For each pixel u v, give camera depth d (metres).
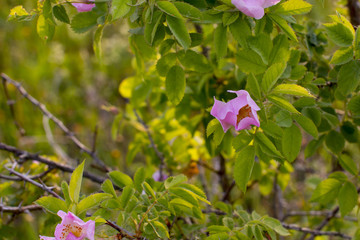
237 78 0.74
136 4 0.61
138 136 0.90
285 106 0.61
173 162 0.86
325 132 0.73
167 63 0.66
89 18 0.66
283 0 0.64
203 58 0.67
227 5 0.63
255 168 0.83
